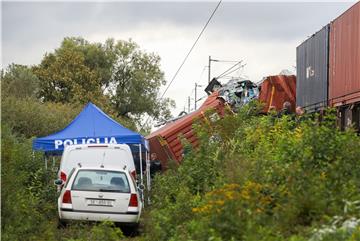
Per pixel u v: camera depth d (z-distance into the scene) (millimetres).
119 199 28844
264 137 27297
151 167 45062
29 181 35250
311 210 17156
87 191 28828
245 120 34000
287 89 53188
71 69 116188
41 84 114812
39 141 39812
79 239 23734
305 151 20438
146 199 36688
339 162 19531
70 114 82250
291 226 16734
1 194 22047
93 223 28531
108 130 40469
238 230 16234
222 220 16453
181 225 20828
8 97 72062
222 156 28188
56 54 121125
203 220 17219
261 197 18016
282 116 30312
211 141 31328
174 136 45469
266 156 22484
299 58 51062
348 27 36969
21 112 69688
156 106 135000
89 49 131750
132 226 28953
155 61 136250
